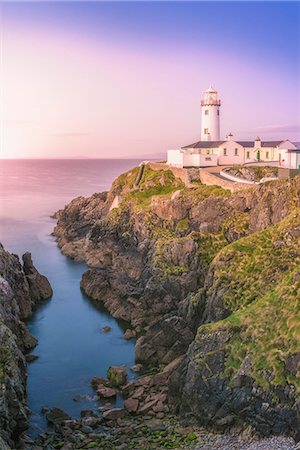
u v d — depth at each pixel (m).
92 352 82.50
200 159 136.88
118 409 63.28
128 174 155.62
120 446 55.59
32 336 85.25
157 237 104.88
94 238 134.62
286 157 137.88
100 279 109.50
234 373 59.91
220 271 79.12
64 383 72.56
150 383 69.56
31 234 184.12
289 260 76.50
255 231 92.69
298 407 53.00
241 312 67.31
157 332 81.00
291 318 60.84
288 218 84.31
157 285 90.00
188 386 62.09
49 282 119.44
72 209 172.50
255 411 56.44
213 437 56.91
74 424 60.75
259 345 60.25
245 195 99.88
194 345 65.31
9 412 56.69
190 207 107.06
